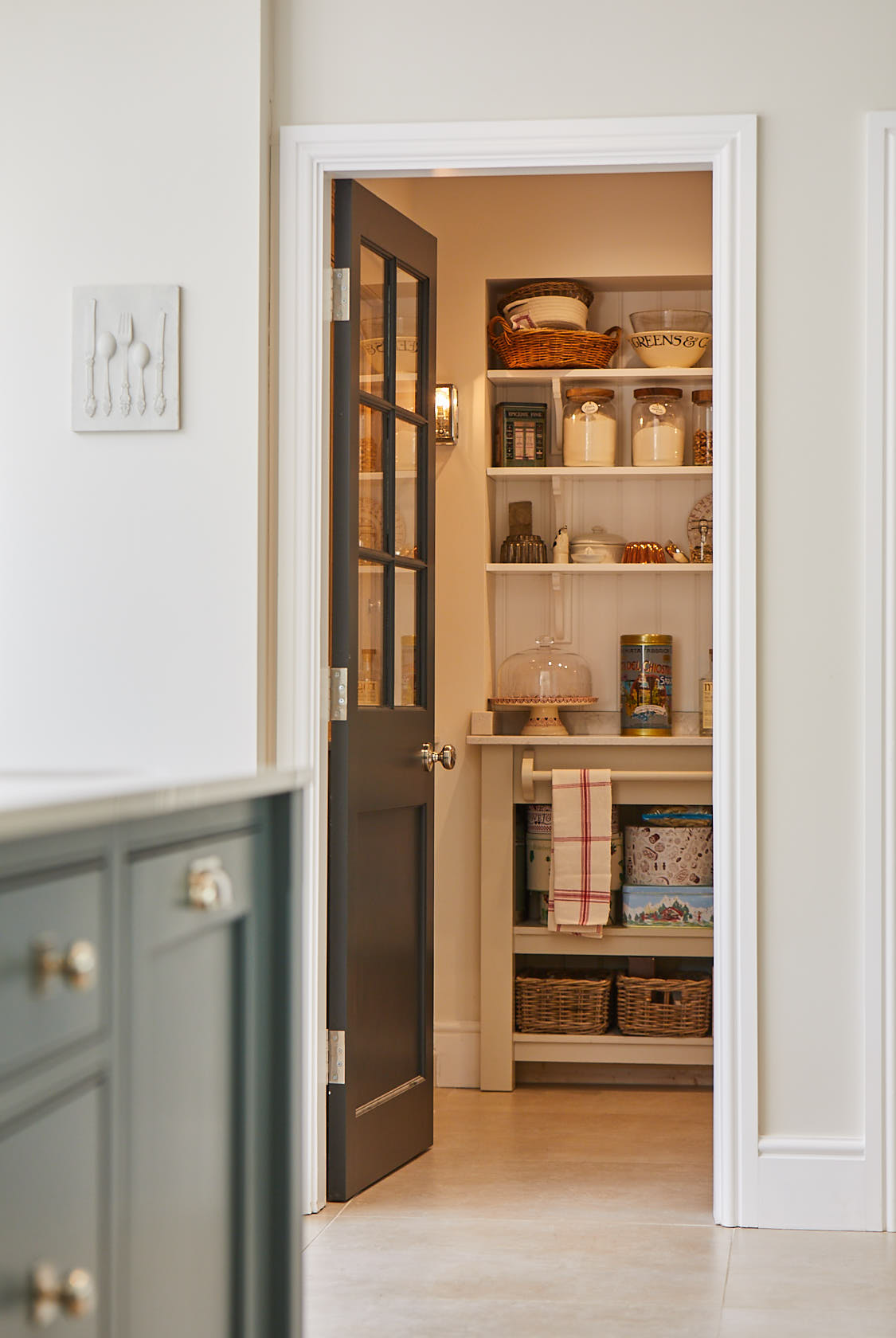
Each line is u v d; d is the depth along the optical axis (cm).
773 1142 277
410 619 334
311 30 293
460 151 288
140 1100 130
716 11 284
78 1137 117
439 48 290
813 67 282
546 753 401
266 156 289
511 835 400
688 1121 364
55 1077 113
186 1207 142
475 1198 296
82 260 289
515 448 429
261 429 285
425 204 423
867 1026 276
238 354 285
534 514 442
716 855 283
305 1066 286
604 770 393
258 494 284
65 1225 115
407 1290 241
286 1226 163
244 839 158
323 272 293
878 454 278
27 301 290
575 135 285
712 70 284
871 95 281
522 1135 349
